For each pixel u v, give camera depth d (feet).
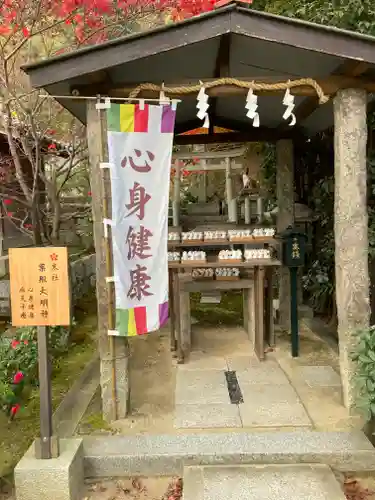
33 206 18.81
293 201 18.81
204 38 9.98
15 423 12.07
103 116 10.84
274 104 15.55
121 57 10.07
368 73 10.84
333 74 11.12
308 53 10.84
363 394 9.71
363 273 11.22
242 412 11.63
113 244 10.89
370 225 16.05
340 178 11.18
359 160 11.03
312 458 9.75
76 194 33.06
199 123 18.74
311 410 11.66
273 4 19.56
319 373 14.17
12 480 9.64
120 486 9.59
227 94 11.28
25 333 14.88
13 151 17.84
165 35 10.02
